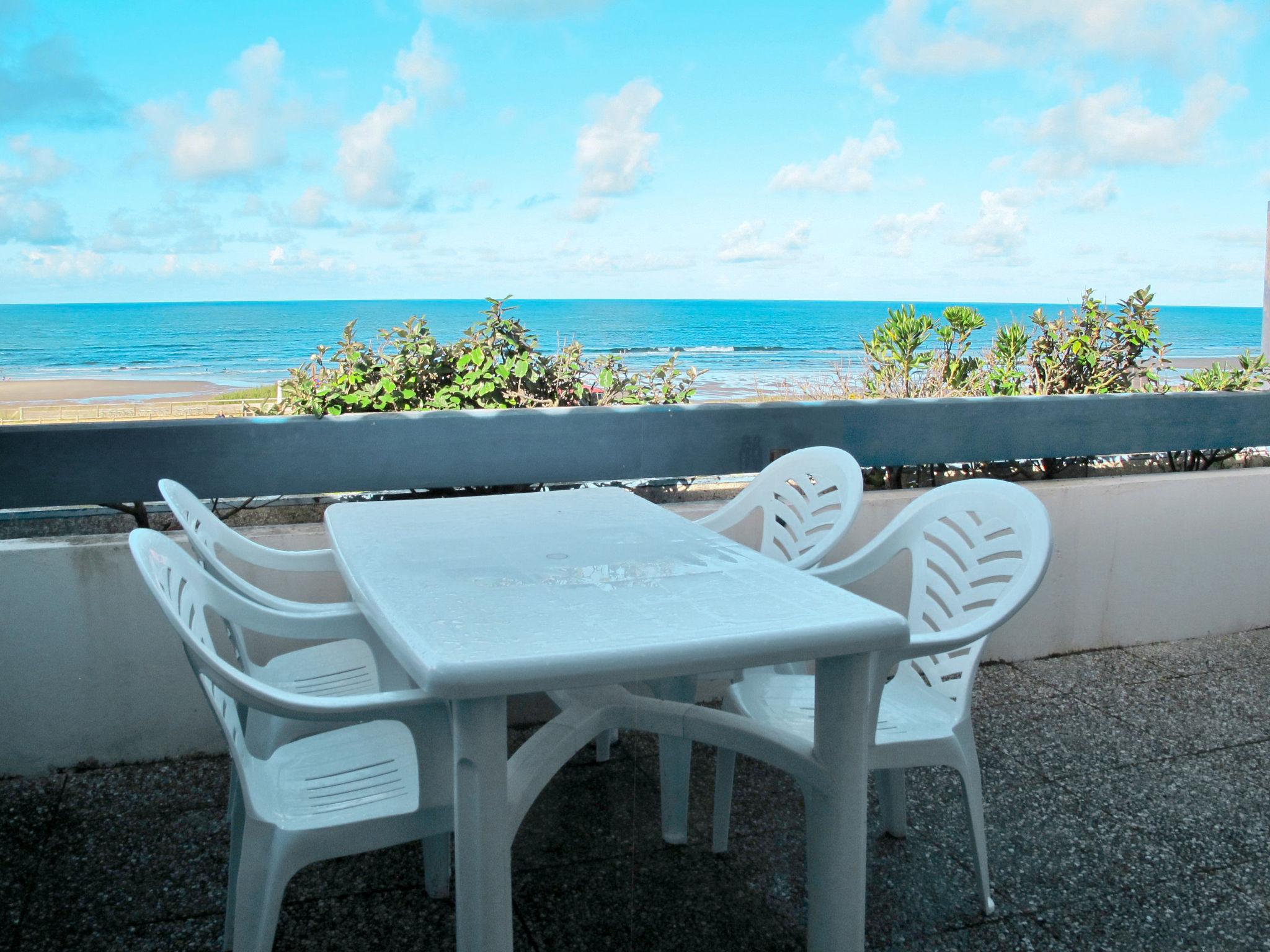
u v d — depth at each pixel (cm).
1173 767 272
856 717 146
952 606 210
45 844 228
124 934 193
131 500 278
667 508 321
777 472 267
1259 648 373
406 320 315
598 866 215
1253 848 228
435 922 198
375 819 146
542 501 259
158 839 230
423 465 301
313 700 137
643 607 149
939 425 354
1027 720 305
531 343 328
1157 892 209
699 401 340
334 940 192
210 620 276
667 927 194
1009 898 206
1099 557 364
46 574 260
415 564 181
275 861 142
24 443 268
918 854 224
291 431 288
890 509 336
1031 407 365
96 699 267
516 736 284
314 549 286
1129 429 380
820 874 152
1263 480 389
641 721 169
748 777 259
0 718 261
